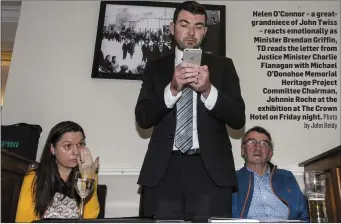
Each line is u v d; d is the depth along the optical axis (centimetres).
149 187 104
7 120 237
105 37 255
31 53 252
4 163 168
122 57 251
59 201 150
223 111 104
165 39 255
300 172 230
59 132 165
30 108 240
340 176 174
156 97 107
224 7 263
